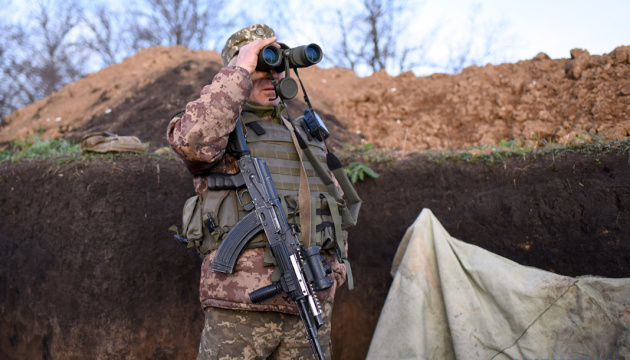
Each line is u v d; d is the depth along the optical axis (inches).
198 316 113.1
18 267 120.6
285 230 72.6
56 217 112.3
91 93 202.2
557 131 131.5
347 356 121.4
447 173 117.9
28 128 187.6
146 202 109.9
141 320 107.0
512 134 140.9
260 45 74.1
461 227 114.3
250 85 72.7
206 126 69.2
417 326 99.2
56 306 111.0
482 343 95.2
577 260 101.3
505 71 160.1
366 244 123.6
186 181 115.3
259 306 72.1
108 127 166.7
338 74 206.5
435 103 166.7
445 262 102.2
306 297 70.7
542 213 105.7
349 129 173.8
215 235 74.0
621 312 86.4
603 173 100.7
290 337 76.1
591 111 130.1
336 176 89.4
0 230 125.8
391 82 185.0
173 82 184.4
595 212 100.1
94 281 105.3
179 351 110.2
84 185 107.6
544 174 106.7
